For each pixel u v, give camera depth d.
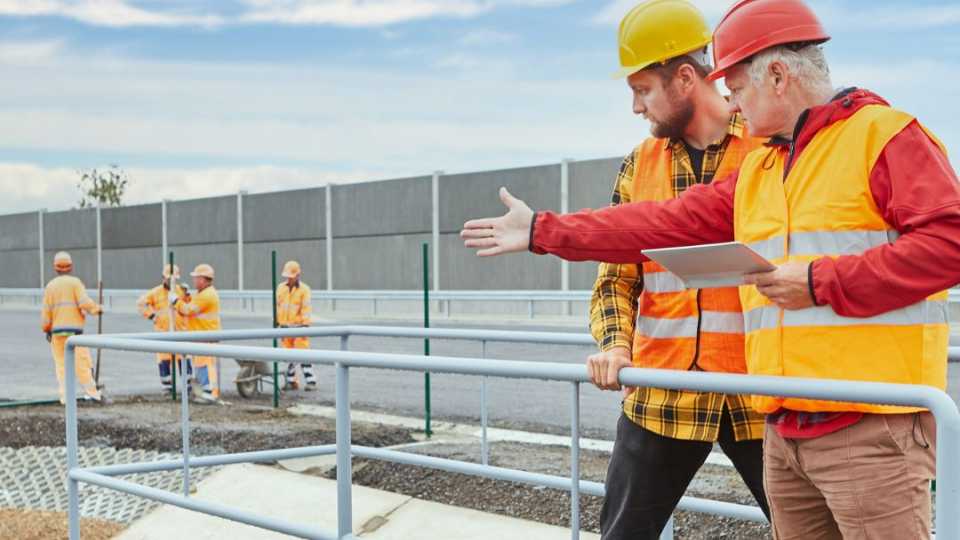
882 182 2.18
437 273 30.36
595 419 9.88
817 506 2.47
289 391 13.09
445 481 7.11
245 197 35.81
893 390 2.11
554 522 6.11
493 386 12.55
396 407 10.95
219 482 7.45
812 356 2.27
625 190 3.31
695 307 3.05
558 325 23.41
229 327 24.08
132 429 9.89
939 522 2.07
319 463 7.95
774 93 2.36
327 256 33.38
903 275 2.09
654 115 3.06
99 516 7.40
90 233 41.78
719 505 4.02
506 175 28.33
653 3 3.04
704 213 2.69
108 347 4.61
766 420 2.52
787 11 2.35
